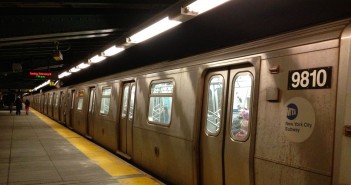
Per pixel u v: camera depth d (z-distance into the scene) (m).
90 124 12.78
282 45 3.90
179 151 5.90
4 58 15.25
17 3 6.57
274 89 3.89
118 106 9.55
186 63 5.97
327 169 3.18
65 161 7.65
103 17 8.59
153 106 7.21
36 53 14.25
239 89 4.64
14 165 7.21
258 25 8.57
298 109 3.56
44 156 8.27
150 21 6.27
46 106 29.45
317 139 3.31
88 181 5.92
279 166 3.73
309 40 3.56
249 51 4.41
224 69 4.97
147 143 7.33
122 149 9.24
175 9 5.31
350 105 3.02
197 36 11.07
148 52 14.87
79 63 13.24
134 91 8.57
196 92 5.50
